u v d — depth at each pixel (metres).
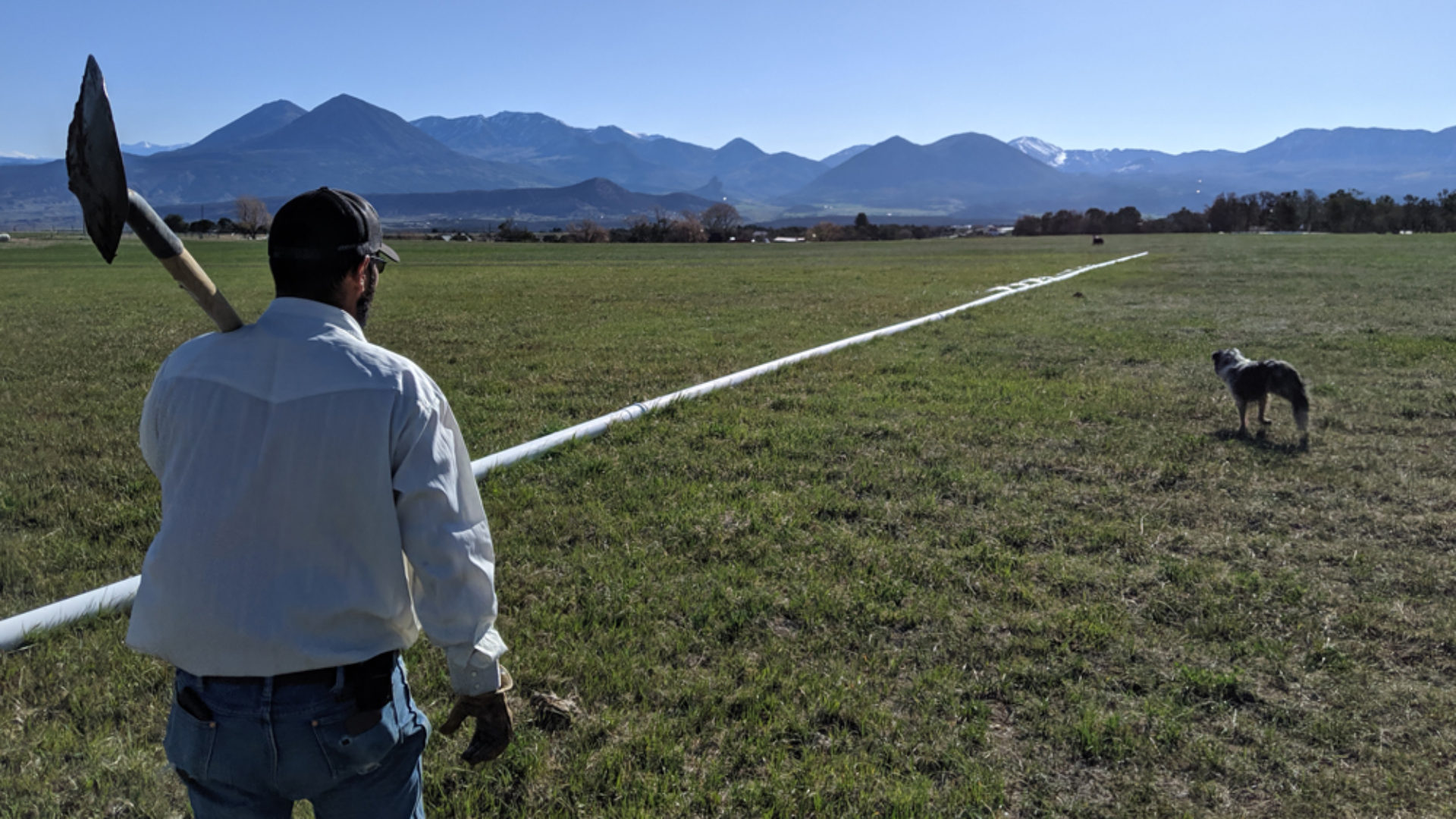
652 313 17.33
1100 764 3.10
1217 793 2.94
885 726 3.30
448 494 1.67
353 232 1.71
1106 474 6.29
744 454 6.77
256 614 1.58
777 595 4.35
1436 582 4.48
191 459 1.62
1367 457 6.65
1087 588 4.46
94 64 1.52
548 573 4.62
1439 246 43.91
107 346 12.84
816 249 63.50
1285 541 5.07
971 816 2.83
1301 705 3.44
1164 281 24.31
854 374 10.08
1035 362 10.88
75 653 3.79
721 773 3.02
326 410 1.60
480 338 13.48
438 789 2.94
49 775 3.02
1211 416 8.00
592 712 3.38
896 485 5.99
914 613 4.14
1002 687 3.54
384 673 1.71
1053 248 53.72
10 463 6.59
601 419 7.55
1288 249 43.75
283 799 1.74
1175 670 3.68
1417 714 3.37
